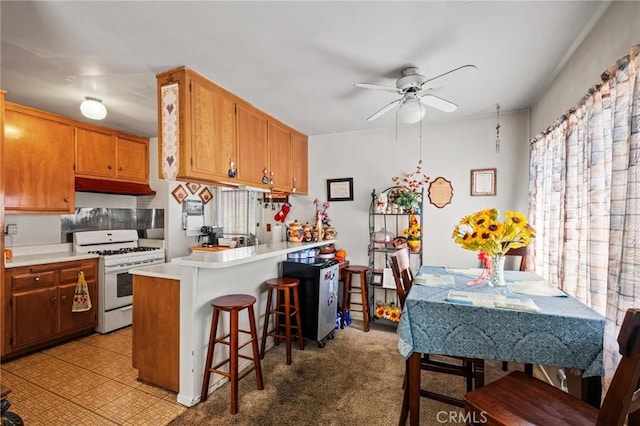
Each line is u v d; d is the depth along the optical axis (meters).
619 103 1.39
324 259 3.47
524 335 1.52
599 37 1.67
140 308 2.38
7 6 1.50
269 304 2.86
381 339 3.25
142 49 1.95
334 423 1.92
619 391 0.91
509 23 1.71
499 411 1.18
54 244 3.54
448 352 1.65
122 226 4.29
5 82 2.45
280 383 2.38
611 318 1.40
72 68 2.21
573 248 2.00
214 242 4.91
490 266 2.18
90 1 1.48
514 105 3.05
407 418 1.95
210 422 1.93
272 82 2.48
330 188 4.14
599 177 1.64
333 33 1.80
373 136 3.91
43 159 3.16
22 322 2.81
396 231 3.80
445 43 1.91
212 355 2.15
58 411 2.03
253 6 1.54
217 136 2.51
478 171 3.38
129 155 4.08
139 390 2.28
